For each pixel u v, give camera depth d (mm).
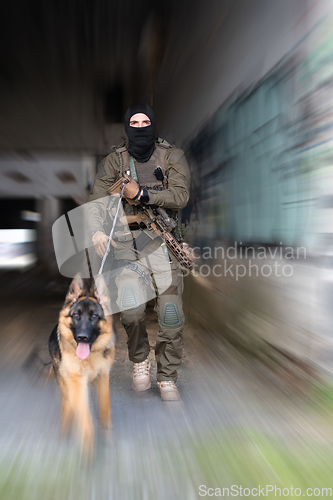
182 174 2902
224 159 4398
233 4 4016
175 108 6504
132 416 2621
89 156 11711
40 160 12336
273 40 3217
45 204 16078
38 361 3752
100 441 2279
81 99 10023
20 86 9773
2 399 2916
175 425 2482
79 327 2156
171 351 2857
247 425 2463
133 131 2787
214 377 3342
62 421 2336
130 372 3484
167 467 2010
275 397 2891
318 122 2674
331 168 2566
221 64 4402
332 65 2521
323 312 2646
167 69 6922
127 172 2887
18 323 5527
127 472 1966
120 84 9570
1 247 17562
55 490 1820
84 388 2273
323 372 2639
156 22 6910
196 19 5223
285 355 3068
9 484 1870
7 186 15016
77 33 7941
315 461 2047
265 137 3418
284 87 3076
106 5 6988
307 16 2727
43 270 13312
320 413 2590
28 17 7484
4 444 2246
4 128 10734
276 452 2139
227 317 4297
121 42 8086
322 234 2656
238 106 3959
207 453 2141
